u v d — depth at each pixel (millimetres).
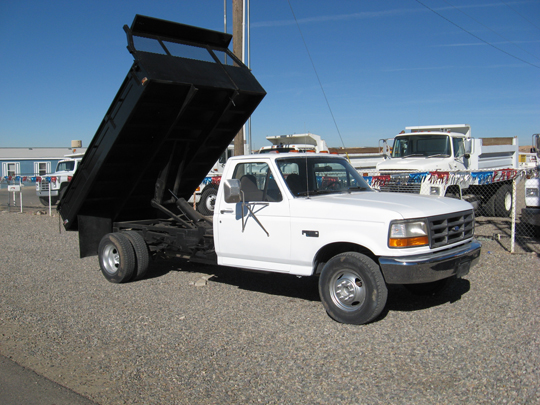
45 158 49281
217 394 3855
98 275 8109
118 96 6742
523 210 9484
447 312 5633
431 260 4984
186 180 9102
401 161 12672
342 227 5289
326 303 5434
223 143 8586
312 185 6117
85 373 4320
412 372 4121
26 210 19672
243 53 11414
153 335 5191
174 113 7070
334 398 3725
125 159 7500
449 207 5516
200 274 8008
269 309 5969
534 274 7152
